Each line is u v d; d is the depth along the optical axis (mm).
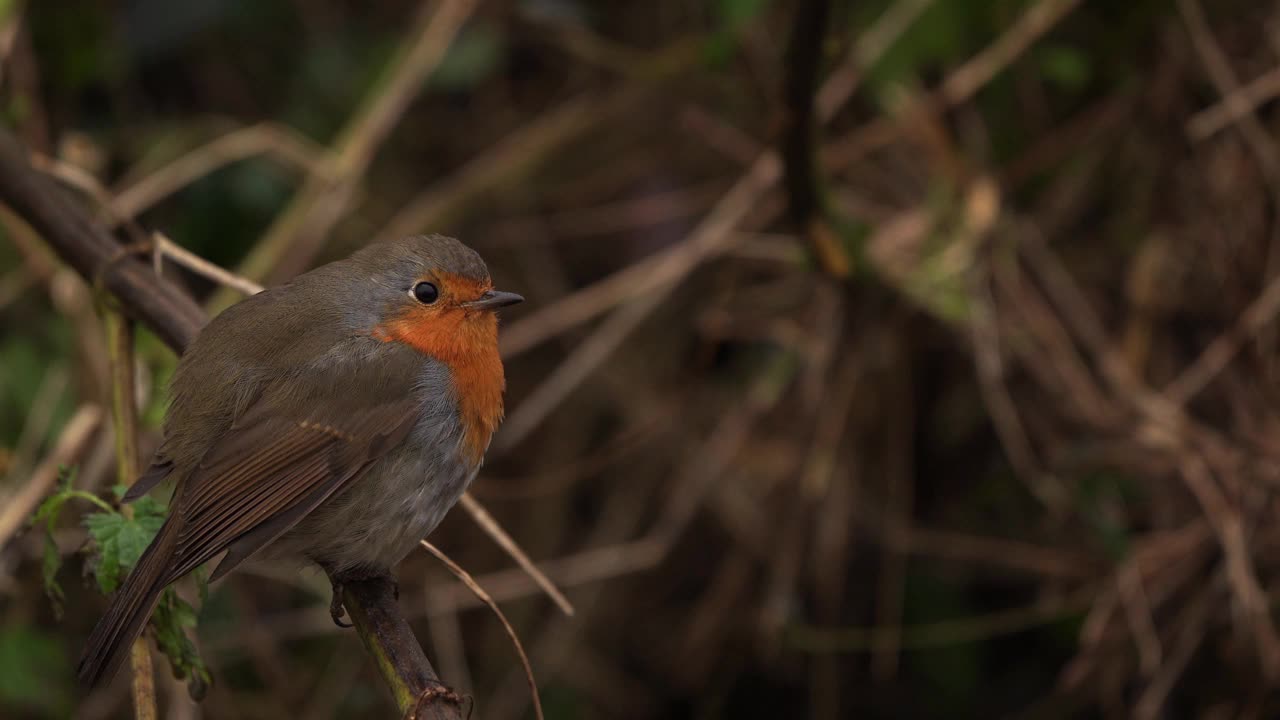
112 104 10383
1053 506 8945
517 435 9562
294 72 10680
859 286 8789
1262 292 9172
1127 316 9719
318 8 10734
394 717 9773
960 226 9289
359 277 6102
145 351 7805
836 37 8078
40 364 9195
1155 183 9570
